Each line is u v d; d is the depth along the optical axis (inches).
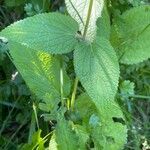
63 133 10.9
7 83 12.9
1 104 12.8
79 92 12.7
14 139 12.7
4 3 14.1
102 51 10.7
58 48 10.4
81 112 11.8
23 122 12.5
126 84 12.6
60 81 11.8
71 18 10.8
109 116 11.4
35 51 11.7
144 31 12.8
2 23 14.1
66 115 11.9
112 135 11.5
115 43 12.9
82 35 10.8
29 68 11.6
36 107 12.2
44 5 13.6
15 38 10.2
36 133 11.1
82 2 10.3
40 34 10.4
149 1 14.7
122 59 12.8
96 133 11.5
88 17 10.4
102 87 10.3
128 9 13.6
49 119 11.3
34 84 11.6
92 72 10.4
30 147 11.2
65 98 11.8
